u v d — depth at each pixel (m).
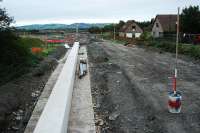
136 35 75.81
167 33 49.69
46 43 42.16
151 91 12.67
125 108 10.21
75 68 17.06
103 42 58.56
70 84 10.47
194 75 16.73
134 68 19.80
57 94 8.72
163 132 8.00
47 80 15.48
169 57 26.34
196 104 10.56
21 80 14.98
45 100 11.41
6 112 9.57
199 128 8.24
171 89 13.02
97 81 15.19
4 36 18.09
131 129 8.26
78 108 10.14
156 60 24.20
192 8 41.19
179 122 8.71
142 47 40.06
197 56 24.80
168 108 10.00
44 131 6.07
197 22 39.81
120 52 33.06
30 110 10.20
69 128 8.27
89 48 40.84
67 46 39.56
